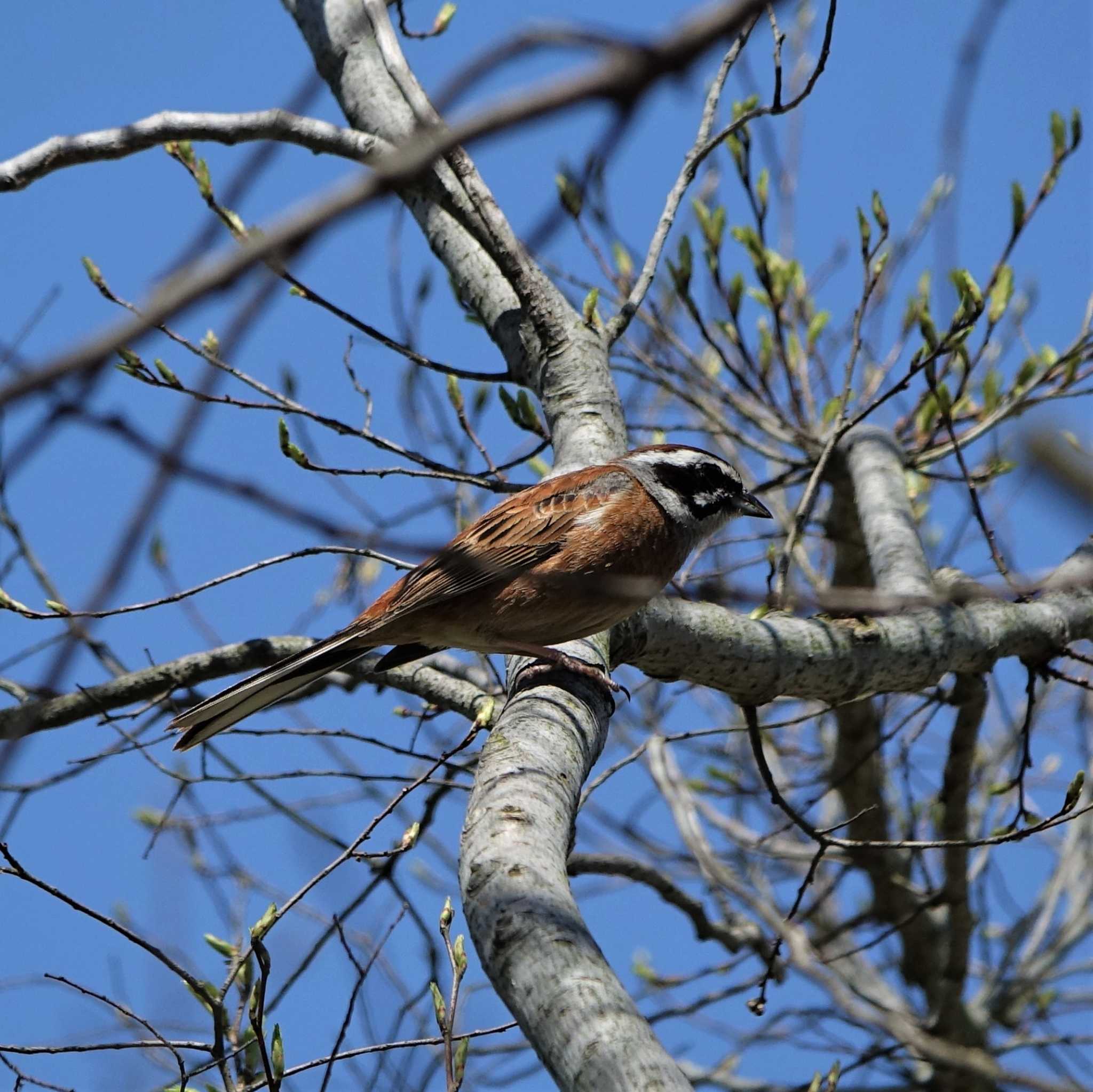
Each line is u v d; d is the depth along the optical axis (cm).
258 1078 855
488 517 1022
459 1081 754
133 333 243
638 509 1029
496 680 1148
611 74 221
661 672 1029
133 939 766
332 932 1005
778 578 1070
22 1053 765
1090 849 1512
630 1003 544
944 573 1168
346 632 991
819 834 971
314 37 1295
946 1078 1302
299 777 1102
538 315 1152
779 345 1331
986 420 1291
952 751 1216
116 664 1264
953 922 1281
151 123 1142
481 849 638
